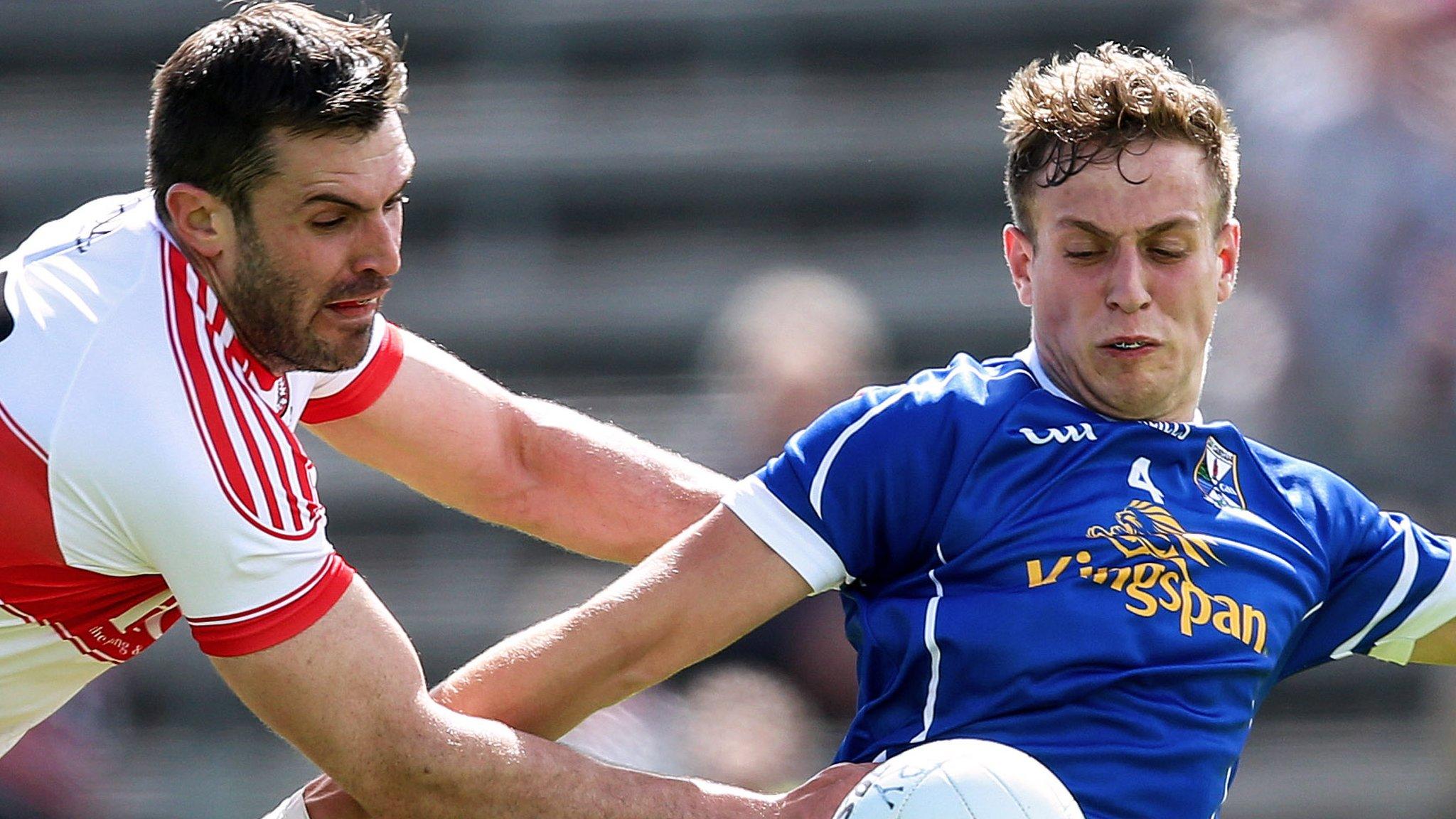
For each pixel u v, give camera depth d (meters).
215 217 10.43
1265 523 10.85
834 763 11.05
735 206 28.66
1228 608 10.38
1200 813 10.21
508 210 28.81
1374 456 23.64
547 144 29.00
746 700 20.03
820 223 28.56
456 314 27.77
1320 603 11.03
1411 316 23.61
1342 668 24.28
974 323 26.89
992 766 9.50
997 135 28.55
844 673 20.39
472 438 13.11
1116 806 10.00
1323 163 24.05
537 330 27.62
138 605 11.38
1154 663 10.20
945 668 10.32
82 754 22.89
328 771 10.79
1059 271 10.72
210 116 10.26
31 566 10.76
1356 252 23.86
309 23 10.45
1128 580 10.28
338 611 10.61
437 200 28.89
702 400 26.20
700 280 27.83
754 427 23.16
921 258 27.83
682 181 28.73
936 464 10.52
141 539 10.47
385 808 10.80
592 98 29.52
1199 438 10.89
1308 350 23.98
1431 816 22.91
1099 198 10.47
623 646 10.62
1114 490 10.53
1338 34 24.64
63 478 10.34
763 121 29.11
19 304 10.64
